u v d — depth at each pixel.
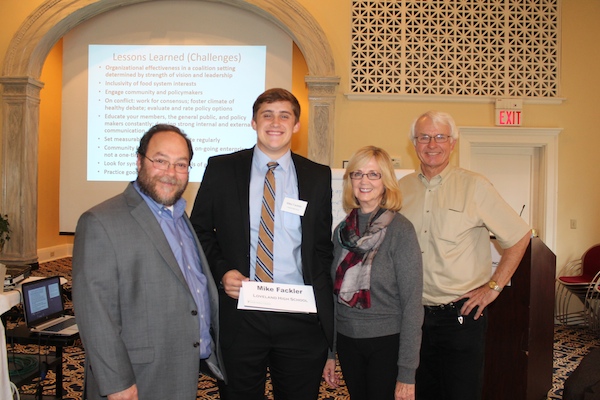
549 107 5.52
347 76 5.50
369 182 1.92
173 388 1.64
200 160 5.80
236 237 1.96
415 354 1.83
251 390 1.96
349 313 1.90
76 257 1.58
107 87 5.85
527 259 2.83
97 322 1.52
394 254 1.88
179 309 1.66
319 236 2.05
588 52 5.53
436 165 2.25
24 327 2.93
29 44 5.68
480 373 2.18
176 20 5.78
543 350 3.06
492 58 5.48
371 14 5.52
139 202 1.68
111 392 1.50
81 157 5.90
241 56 5.77
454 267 2.18
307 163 2.12
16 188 5.71
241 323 1.93
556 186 5.50
